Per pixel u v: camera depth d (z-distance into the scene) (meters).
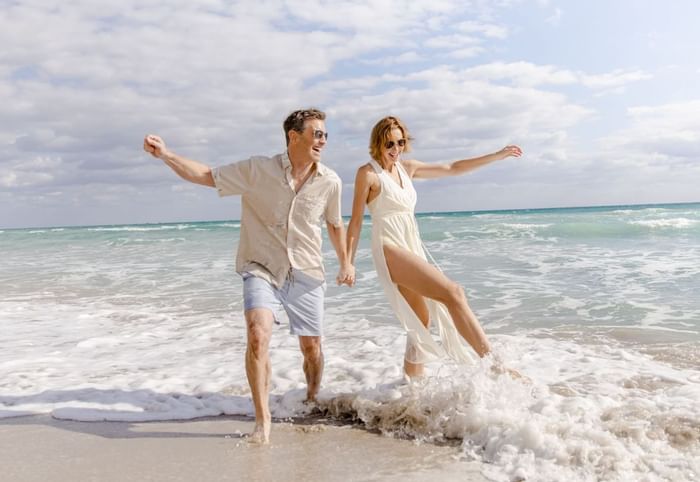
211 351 6.11
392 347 5.89
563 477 2.83
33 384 4.95
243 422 3.95
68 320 8.18
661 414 3.54
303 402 4.18
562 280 9.76
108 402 4.40
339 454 3.31
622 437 3.26
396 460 3.20
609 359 5.15
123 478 3.05
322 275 3.97
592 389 4.25
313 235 3.87
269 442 3.53
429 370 4.72
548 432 3.28
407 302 4.32
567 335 6.16
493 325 6.82
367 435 3.62
